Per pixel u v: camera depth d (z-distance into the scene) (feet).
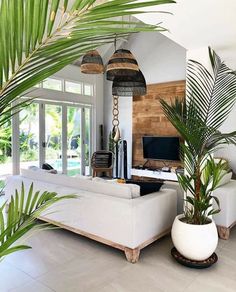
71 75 22.38
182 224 8.46
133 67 11.80
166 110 8.78
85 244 10.05
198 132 8.04
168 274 7.97
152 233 9.39
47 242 10.17
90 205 9.56
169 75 21.20
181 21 8.61
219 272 8.12
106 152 22.63
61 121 22.07
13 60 2.38
